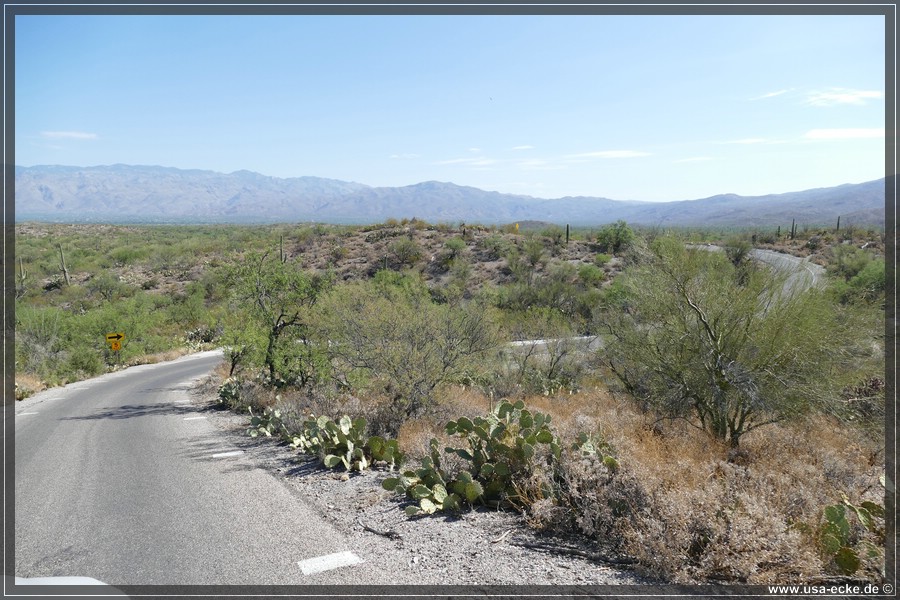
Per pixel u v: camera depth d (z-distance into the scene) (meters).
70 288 49.22
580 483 5.03
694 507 4.30
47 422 11.96
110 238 92.81
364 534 4.93
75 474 7.30
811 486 5.18
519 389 15.29
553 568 4.09
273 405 12.39
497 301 30.45
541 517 4.89
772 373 8.17
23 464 7.94
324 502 5.90
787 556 3.92
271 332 14.07
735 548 3.94
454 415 10.04
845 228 43.69
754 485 4.98
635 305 10.62
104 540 4.91
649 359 9.95
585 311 28.73
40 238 85.00
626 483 4.80
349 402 10.48
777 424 8.48
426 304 11.07
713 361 8.73
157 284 53.19
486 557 4.32
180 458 8.14
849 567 3.84
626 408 10.62
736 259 10.77
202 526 5.20
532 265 45.41
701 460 6.50
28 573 4.24
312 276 15.05
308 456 8.09
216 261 56.84
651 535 4.06
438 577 4.00
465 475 5.66
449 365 10.46
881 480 5.45
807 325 8.13
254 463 7.73
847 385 8.27
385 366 10.14
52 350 23.97
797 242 43.69
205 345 34.44
